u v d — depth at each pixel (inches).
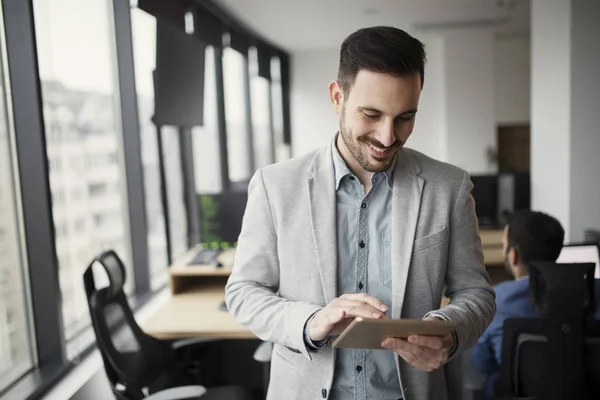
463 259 47.8
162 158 157.5
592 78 147.5
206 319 107.6
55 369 92.0
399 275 45.4
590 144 149.6
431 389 48.1
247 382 132.6
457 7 273.0
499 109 362.9
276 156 385.7
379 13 277.1
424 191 46.8
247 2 233.3
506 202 173.6
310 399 47.5
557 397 64.9
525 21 310.7
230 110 261.6
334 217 46.9
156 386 88.7
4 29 86.0
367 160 42.5
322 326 40.1
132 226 139.2
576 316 62.9
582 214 151.6
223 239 147.2
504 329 68.3
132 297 135.4
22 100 87.4
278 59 384.2
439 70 365.1
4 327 84.9
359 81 39.8
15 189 89.0
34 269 91.1
